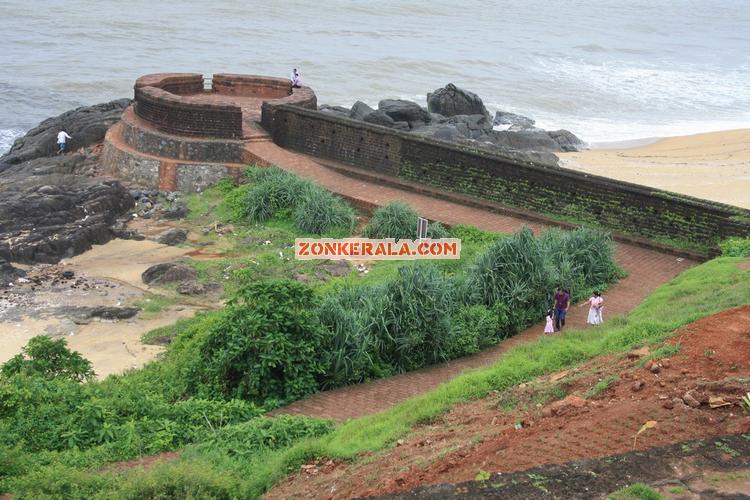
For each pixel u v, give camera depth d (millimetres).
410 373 17516
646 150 47500
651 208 25578
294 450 11992
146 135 32688
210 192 31641
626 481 9031
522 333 19547
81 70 60781
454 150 29156
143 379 17484
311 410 15414
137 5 86562
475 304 19578
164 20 80125
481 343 18688
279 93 38562
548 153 42656
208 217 29844
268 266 25141
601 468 9297
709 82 69250
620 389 11398
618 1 128500
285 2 95375
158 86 35750
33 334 21250
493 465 9750
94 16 79375
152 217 30109
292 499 10625
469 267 20875
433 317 18047
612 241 24594
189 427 14312
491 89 63656
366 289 18984
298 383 16141
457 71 68938
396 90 62062
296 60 68312
